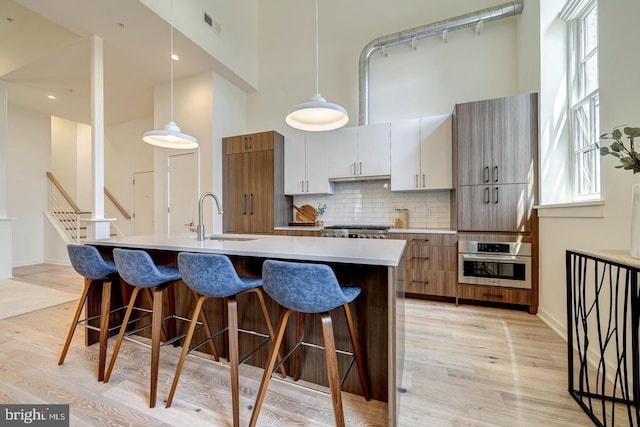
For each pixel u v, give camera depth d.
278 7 4.80
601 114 1.83
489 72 3.59
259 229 4.18
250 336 1.95
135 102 5.22
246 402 1.59
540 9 2.79
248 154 4.25
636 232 1.28
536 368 1.90
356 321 1.64
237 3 4.37
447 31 3.60
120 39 3.39
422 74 3.89
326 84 4.46
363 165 3.84
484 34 3.61
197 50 3.66
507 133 2.95
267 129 4.80
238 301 1.97
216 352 2.02
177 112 4.39
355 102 4.28
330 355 1.31
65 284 4.05
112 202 6.29
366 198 4.23
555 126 2.74
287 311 1.40
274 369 1.49
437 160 3.48
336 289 1.25
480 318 2.79
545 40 2.77
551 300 2.57
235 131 4.67
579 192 2.58
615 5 1.70
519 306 3.03
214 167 4.22
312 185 4.16
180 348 2.21
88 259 1.85
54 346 2.23
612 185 1.71
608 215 1.75
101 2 2.79
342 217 4.34
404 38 3.72
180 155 4.41
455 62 3.74
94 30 3.22
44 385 1.73
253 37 4.79
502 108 2.97
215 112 4.24
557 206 2.38
